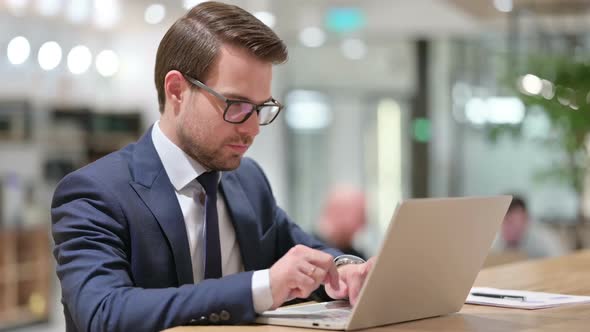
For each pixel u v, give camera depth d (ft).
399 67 33.09
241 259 6.90
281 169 33.47
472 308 6.05
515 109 31.40
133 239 5.95
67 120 25.76
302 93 33.76
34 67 23.68
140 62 27.12
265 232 7.18
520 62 25.46
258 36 5.95
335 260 6.63
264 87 6.00
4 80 23.75
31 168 24.97
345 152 33.71
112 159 6.28
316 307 5.92
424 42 32.58
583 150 24.13
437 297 5.53
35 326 23.70
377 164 33.58
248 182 7.23
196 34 6.07
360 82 33.45
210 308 5.09
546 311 5.84
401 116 33.37
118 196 5.98
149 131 6.47
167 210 6.12
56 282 24.70
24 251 24.23
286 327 5.07
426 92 32.96
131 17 24.66
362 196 17.54
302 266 5.21
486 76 31.94
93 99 26.61
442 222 5.19
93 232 5.75
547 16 26.81
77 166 26.00
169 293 5.20
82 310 5.30
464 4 26.16
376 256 4.85
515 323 5.32
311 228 33.60
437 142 33.12
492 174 32.68
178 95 6.18
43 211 24.58
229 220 6.87
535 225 19.97
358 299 4.90
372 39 32.48
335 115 33.71
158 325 5.10
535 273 8.08
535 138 29.14
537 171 30.04
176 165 6.30
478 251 5.70
